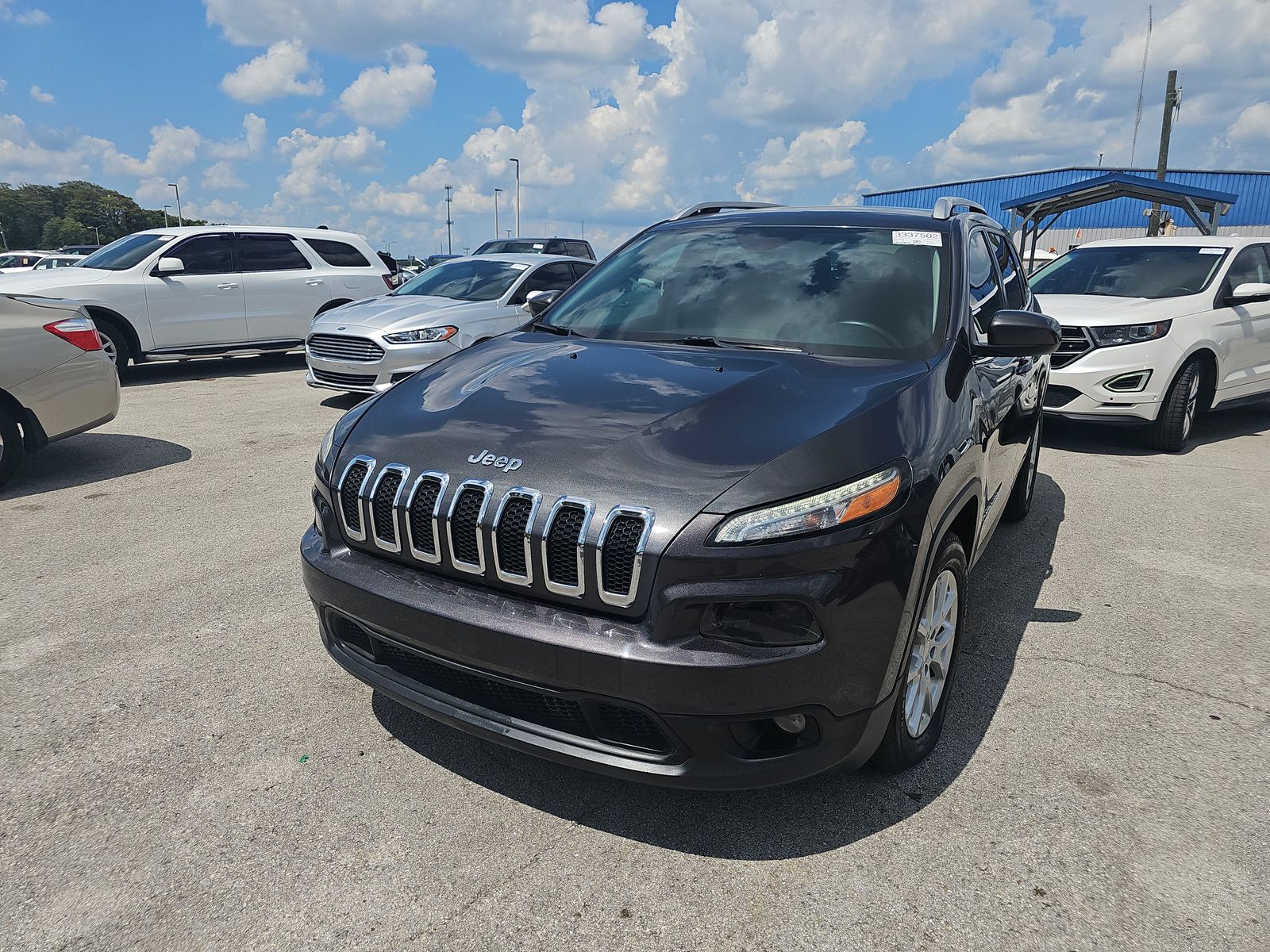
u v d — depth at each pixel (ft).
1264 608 13.08
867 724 7.38
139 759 8.84
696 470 7.13
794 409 7.98
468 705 7.70
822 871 7.40
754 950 6.56
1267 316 25.54
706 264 11.84
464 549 7.47
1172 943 6.66
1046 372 16.37
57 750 8.97
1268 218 128.16
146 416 26.63
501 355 10.25
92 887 7.10
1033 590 13.66
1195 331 22.95
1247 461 22.62
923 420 8.22
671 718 6.73
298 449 22.25
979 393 9.90
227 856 7.48
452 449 7.88
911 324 10.12
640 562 6.75
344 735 9.32
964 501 8.71
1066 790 8.56
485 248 57.16
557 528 7.03
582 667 6.79
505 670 7.13
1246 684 10.79
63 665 10.75
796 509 6.87
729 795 8.43
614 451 7.41
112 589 13.12
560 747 7.26
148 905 6.92
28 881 7.14
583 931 6.73
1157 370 22.27
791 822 8.04
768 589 6.69
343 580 8.07
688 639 6.72
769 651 6.75
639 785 8.58
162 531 15.79
